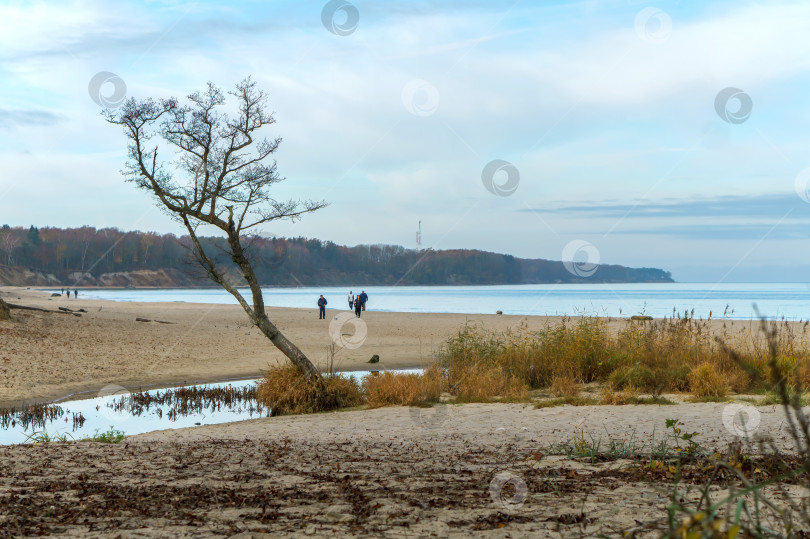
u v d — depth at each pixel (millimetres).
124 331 31766
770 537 3092
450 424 11688
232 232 15867
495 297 144250
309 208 16062
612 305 89938
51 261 192875
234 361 25125
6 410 15438
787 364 13617
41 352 23250
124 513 4945
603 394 14195
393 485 5918
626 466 6543
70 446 9016
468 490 5625
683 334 17766
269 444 9508
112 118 14828
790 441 7445
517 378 16922
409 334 35688
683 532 2463
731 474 5691
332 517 4785
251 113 15461
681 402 13172
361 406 16141
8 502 5301
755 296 146750
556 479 6012
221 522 4664
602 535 4016
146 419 14625
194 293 186625
